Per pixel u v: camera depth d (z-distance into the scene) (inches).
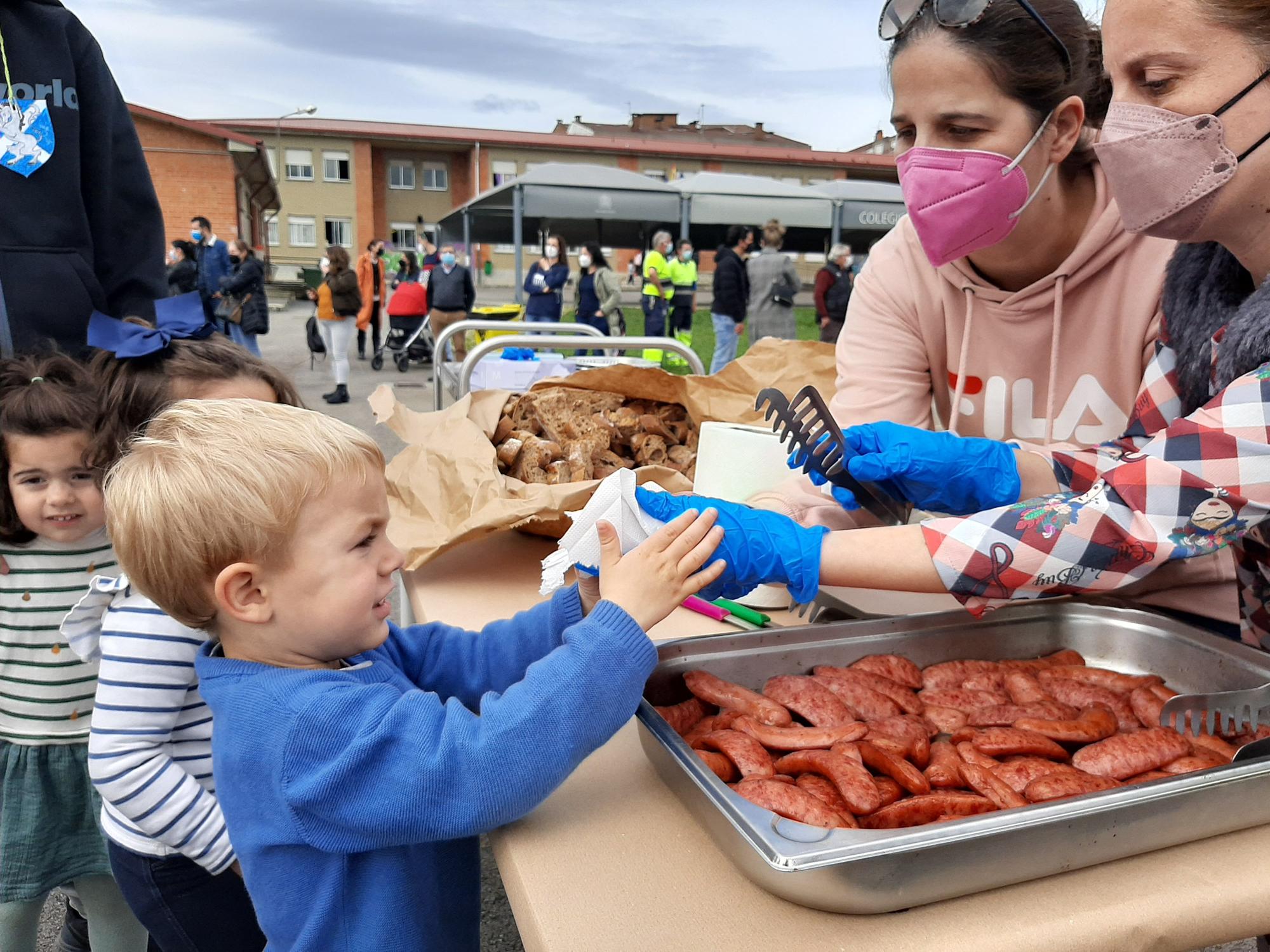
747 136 1768.0
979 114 50.1
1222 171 37.4
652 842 33.5
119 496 36.0
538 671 34.2
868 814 34.6
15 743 57.7
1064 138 52.0
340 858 33.3
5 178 79.1
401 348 451.8
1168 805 31.2
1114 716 43.5
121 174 88.2
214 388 57.3
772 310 399.2
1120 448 51.1
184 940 51.1
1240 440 35.8
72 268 83.2
